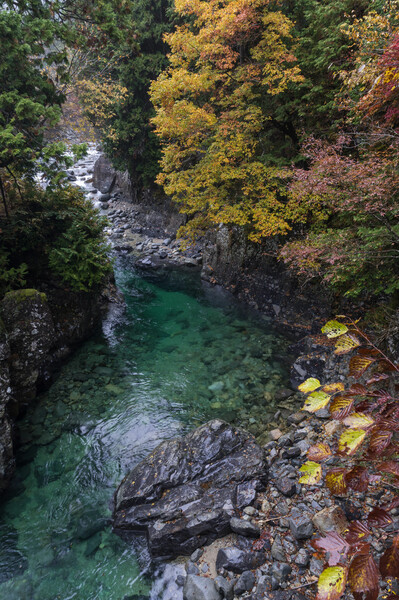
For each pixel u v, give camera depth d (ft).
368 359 5.33
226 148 34.01
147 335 37.83
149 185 68.54
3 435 21.22
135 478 20.26
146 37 54.85
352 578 3.88
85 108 57.88
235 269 47.06
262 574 15.17
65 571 16.80
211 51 33.68
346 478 4.62
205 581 15.14
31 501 20.31
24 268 29.94
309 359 29.63
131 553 17.52
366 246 22.18
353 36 21.50
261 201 34.17
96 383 29.96
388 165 20.31
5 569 16.89
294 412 26.17
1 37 25.23
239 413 26.50
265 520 17.24
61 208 36.14
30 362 27.27
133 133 59.67
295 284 38.88
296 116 36.14
